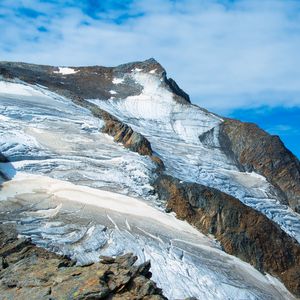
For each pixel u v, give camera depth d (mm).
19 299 16984
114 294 17203
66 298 16594
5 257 27969
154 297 17188
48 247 32969
